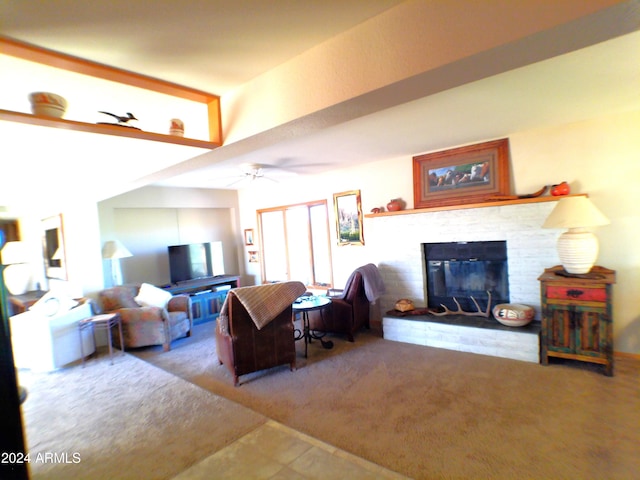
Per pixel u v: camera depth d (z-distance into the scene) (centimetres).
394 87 158
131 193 569
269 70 203
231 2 137
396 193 494
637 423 248
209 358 435
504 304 405
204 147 239
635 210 341
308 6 144
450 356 387
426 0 141
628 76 242
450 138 394
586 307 325
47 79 203
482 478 205
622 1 105
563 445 229
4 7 130
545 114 327
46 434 271
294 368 376
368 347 431
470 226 427
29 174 381
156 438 259
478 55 133
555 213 336
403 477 204
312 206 604
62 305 423
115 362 426
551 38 123
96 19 143
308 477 208
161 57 179
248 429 265
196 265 619
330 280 580
